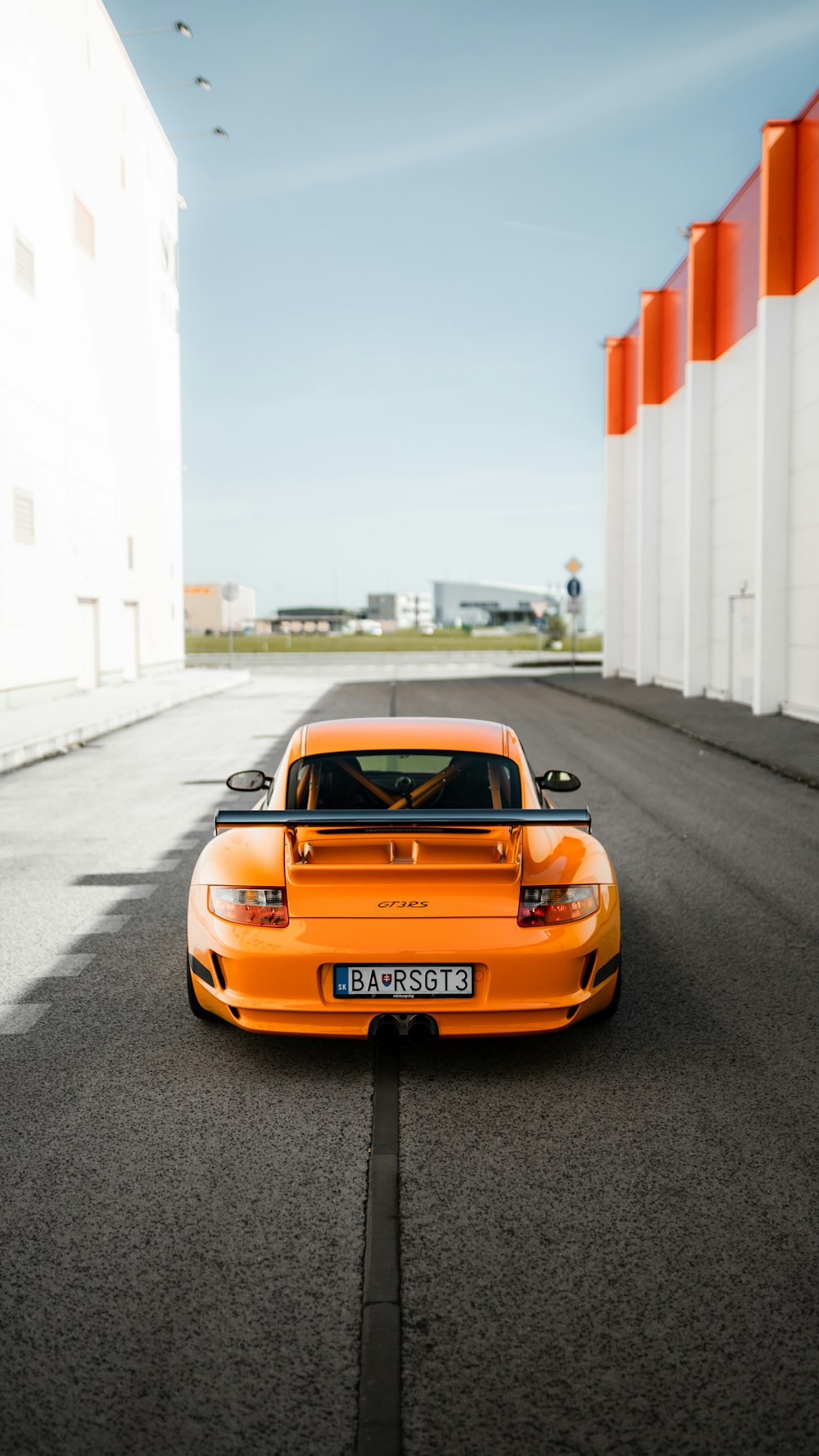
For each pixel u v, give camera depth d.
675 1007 4.16
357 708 17.89
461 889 3.38
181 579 29.62
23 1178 2.82
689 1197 2.71
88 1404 1.96
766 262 14.05
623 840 7.37
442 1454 1.84
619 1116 3.21
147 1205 2.69
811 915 5.49
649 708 16.80
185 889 6.19
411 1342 2.14
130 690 20.95
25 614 16.98
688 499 18.50
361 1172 2.86
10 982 4.52
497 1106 3.29
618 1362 2.08
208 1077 3.52
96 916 5.61
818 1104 3.29
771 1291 2.30
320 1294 2.30
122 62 22.38
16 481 16.44
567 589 26.59
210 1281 2.35
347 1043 3.83
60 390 18.61
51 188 17.83
